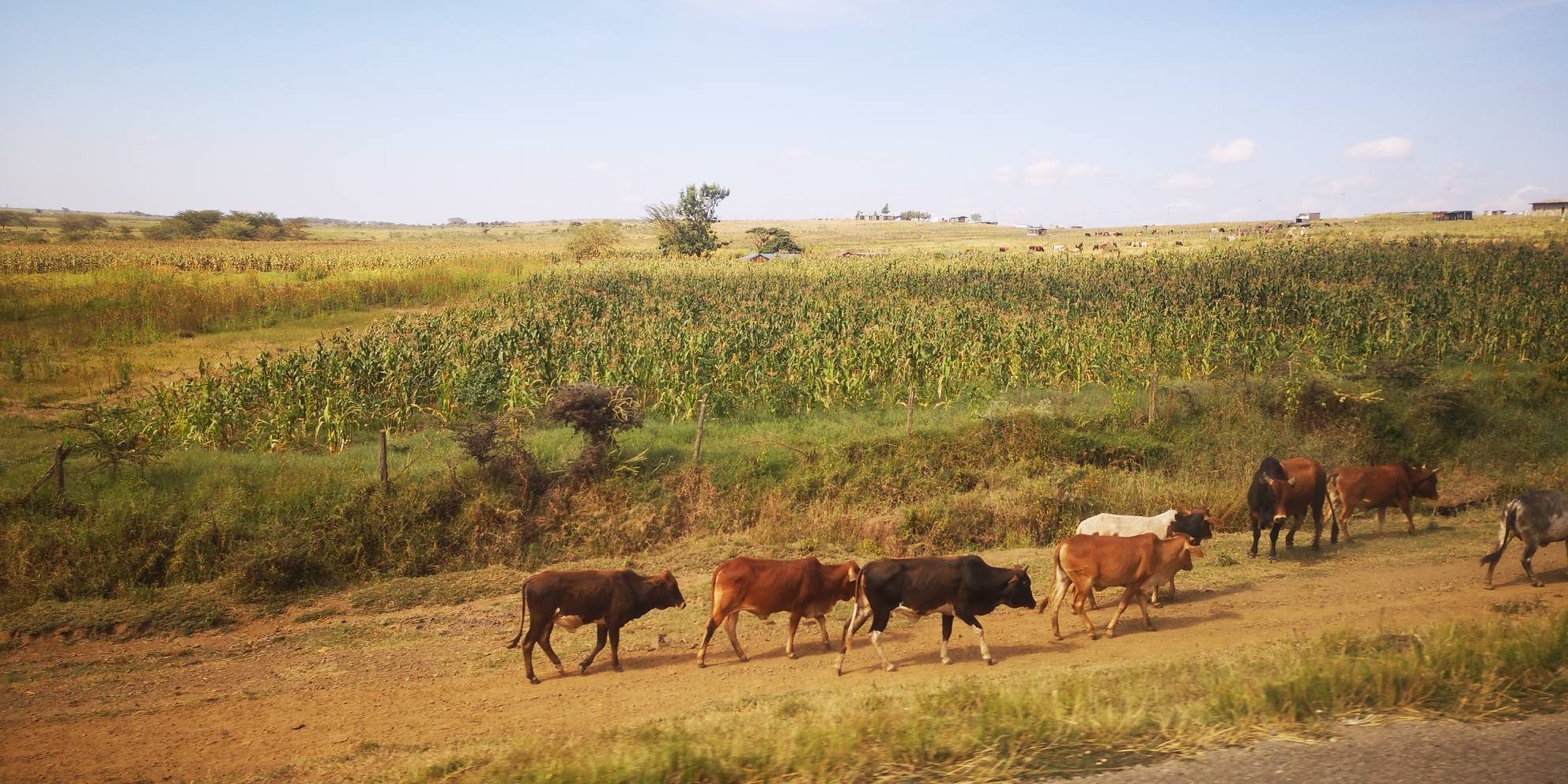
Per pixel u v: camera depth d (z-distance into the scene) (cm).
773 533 1548
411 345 2681
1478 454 1989
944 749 618
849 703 773
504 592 1305
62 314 3434
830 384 2319
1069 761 594
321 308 3869
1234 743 611
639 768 596
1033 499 1627
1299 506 1439
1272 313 3394
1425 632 870
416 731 841
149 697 955
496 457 1571
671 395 2184
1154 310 3541
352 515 1415
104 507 1370
